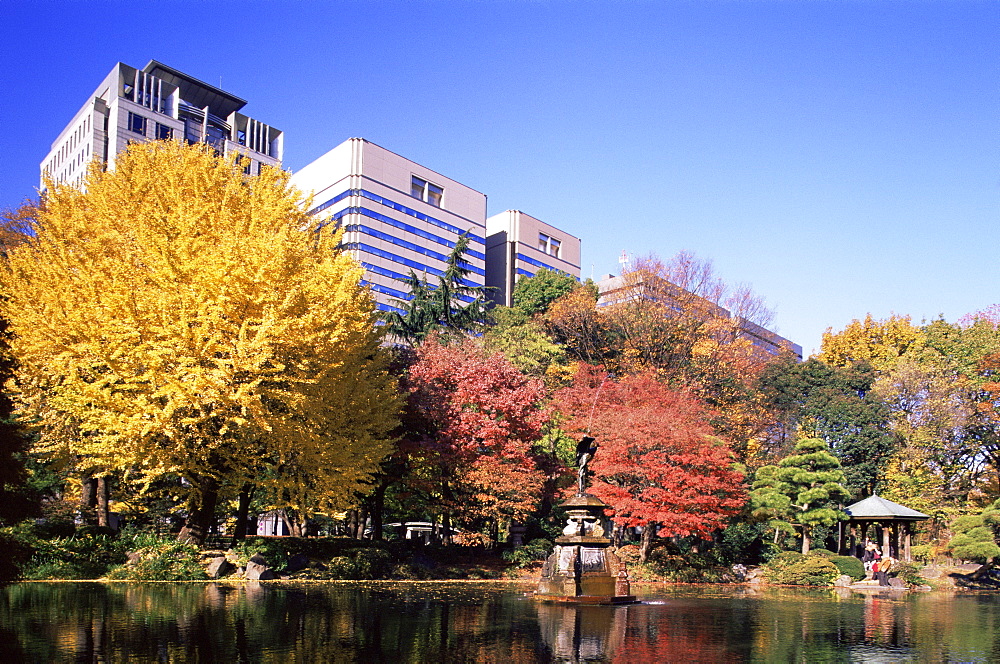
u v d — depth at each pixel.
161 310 18.95
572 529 19.77
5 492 12.35
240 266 18.97
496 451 30.53
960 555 35.62
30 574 18.89
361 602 16.19
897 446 46.72
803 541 37.09
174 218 20.75
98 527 23.47
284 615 13.29
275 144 97.81
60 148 88.94
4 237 32.75
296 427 20.50
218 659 8.81
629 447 30.81
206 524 23.03
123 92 82.81
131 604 14.23
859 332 63.19
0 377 13.07
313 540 27.22
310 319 19.47
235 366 18.73
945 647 11.76
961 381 45.66
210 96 91.06
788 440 48.56
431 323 45.84
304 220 25.78
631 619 14.88
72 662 8.47
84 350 19.42
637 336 45.88
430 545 31.61
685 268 48.38
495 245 97.88
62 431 21.67
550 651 10.34
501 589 21.91
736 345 47.03
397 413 26.86
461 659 9.43
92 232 21.77
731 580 32.59
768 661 9.97
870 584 31.77
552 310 51.97
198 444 20.52
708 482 29.44
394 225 79.31
